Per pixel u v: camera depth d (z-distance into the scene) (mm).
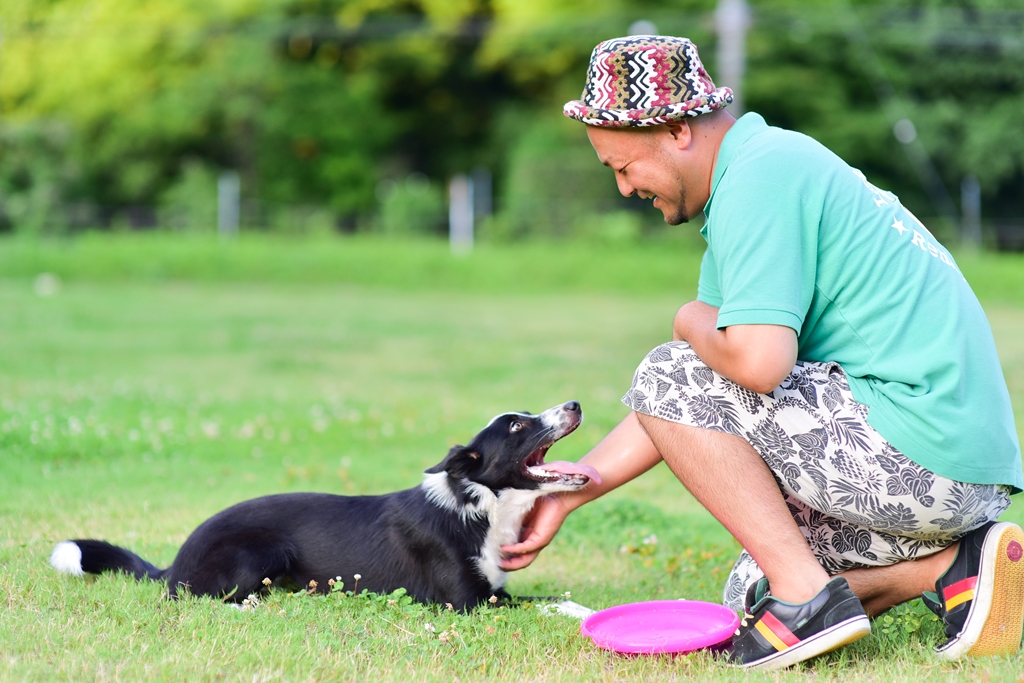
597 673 3773
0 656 3803
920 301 3664
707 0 40000
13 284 26891
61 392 11164
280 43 42656
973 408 3613
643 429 4309
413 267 29781
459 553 4734
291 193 42188
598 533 6344
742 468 3773
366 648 4016
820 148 3785
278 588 4875
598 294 28859
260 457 8492
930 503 3645
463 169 45031
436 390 12305
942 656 3791
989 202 39906
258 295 26484
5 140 38812
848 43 38406
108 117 41531
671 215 4023
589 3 40562
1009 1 38062
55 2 41812
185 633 4090
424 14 43844
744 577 4387
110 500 6773
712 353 3686
